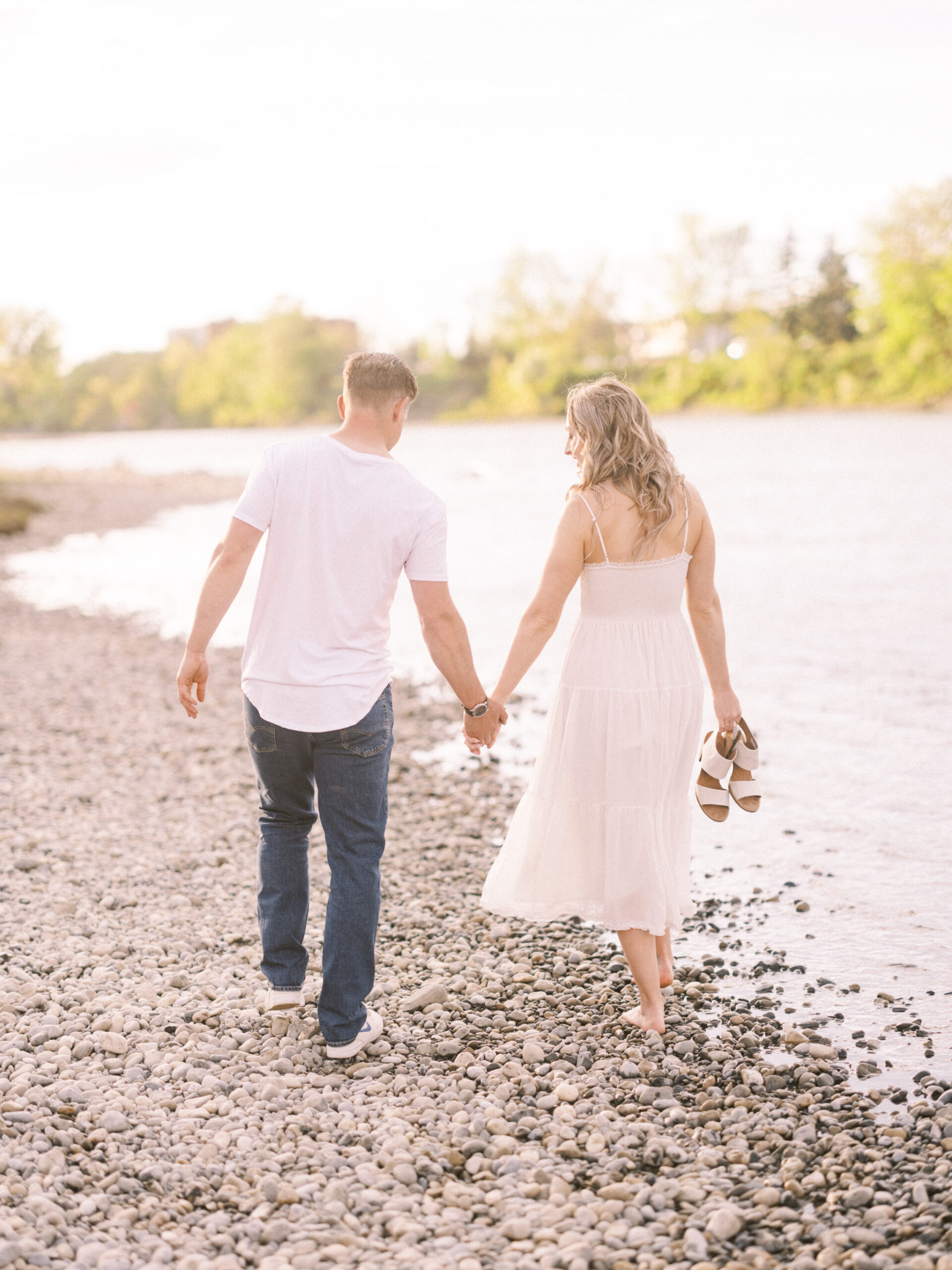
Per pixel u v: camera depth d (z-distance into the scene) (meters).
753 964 4.07
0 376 111.38
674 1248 2.30
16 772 6.61
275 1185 2.52
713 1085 3.09
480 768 6.82
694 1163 2.65
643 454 3.18
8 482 35.75
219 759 6.94
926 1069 3.22
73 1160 2.59
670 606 3.28
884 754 6.80
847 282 81.81
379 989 3.78
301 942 3.50
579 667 3.27
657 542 3.20
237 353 115.56
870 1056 3.32
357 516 3.09
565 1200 2.50
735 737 3.43
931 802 5.90
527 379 95.88
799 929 4.38
